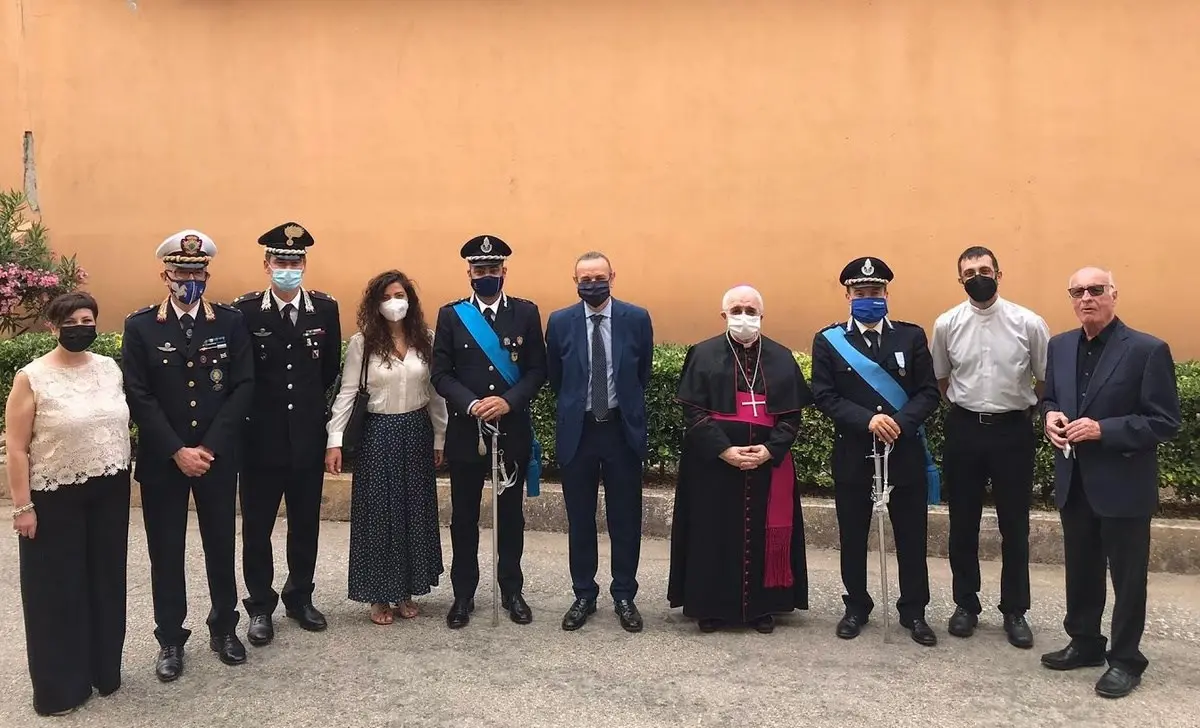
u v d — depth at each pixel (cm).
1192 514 548
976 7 645
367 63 735
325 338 423
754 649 405
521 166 714
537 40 707
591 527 436
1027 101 643
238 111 756
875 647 407
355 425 420
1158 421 345
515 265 717
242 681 373
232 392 389
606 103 700
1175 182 629
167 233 768
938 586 491
